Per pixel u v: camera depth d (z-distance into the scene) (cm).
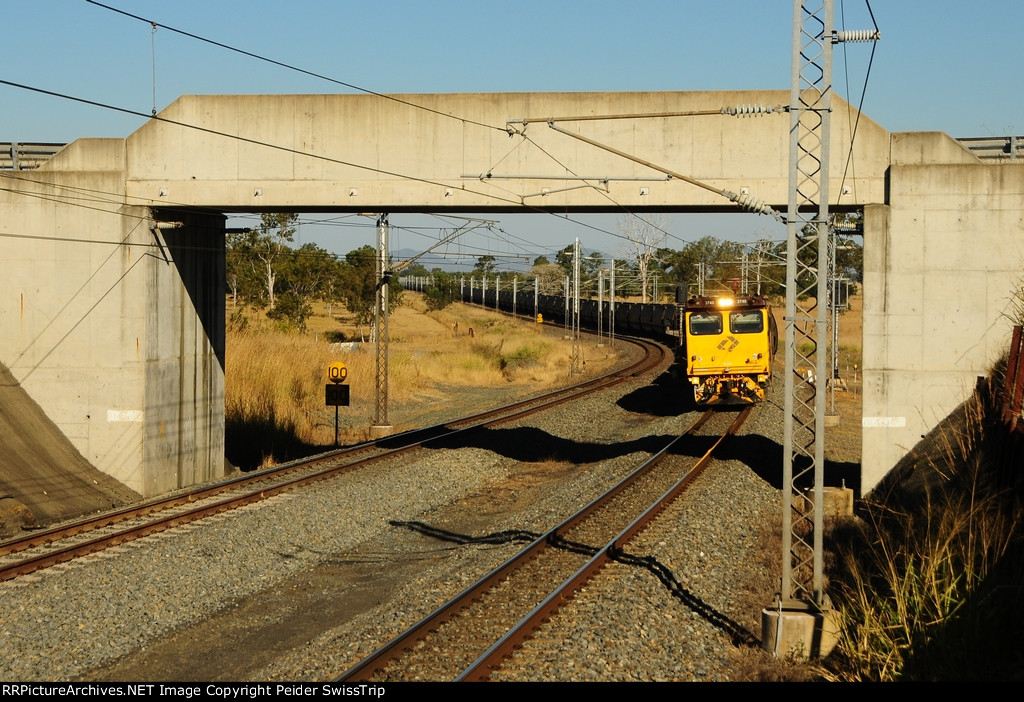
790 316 1139
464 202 2036
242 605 1345
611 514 1769
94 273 2092
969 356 1917
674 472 2177
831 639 1083
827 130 1117
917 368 1934
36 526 1700
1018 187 1895
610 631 1098
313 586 1445
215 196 2078
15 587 1305
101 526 1684
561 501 1944
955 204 1914
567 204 2016
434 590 1307
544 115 2012
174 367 2225
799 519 1656
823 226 1135
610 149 1321
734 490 1948
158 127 2089
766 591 1305
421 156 2039
